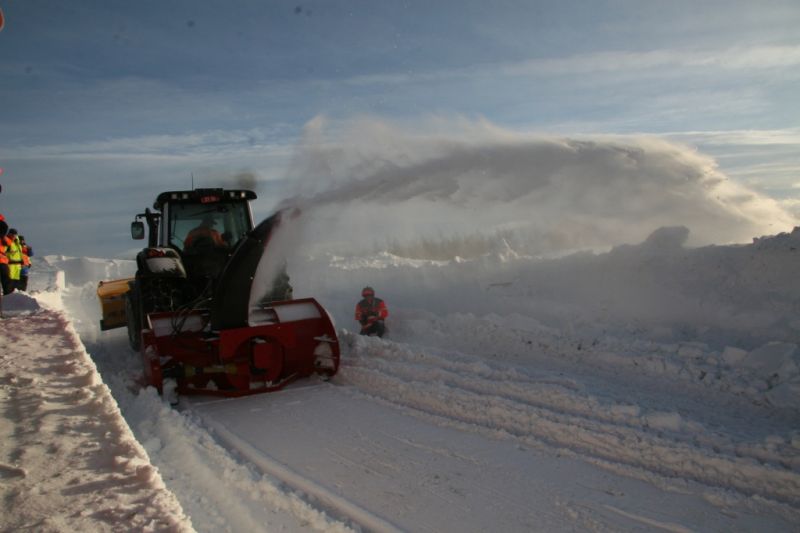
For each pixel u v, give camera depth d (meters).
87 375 4.79
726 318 7.39
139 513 2.60
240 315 6.62
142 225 9.18
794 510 3.54
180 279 7.79
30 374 4.85
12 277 12.88
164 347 6.48
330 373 6.96
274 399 6.32
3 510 2.62
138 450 3.27
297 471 4.41
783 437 4.29
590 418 4.98
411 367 6.73
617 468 4.18
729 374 5.79
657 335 7.33
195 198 8.23
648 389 5.84
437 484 4.11
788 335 6.63
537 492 3.93
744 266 8.05
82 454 3.23
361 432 5.15
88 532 2.45
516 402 5.36
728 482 3.91
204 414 5.94
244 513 3.79
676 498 3.77
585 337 7.40
